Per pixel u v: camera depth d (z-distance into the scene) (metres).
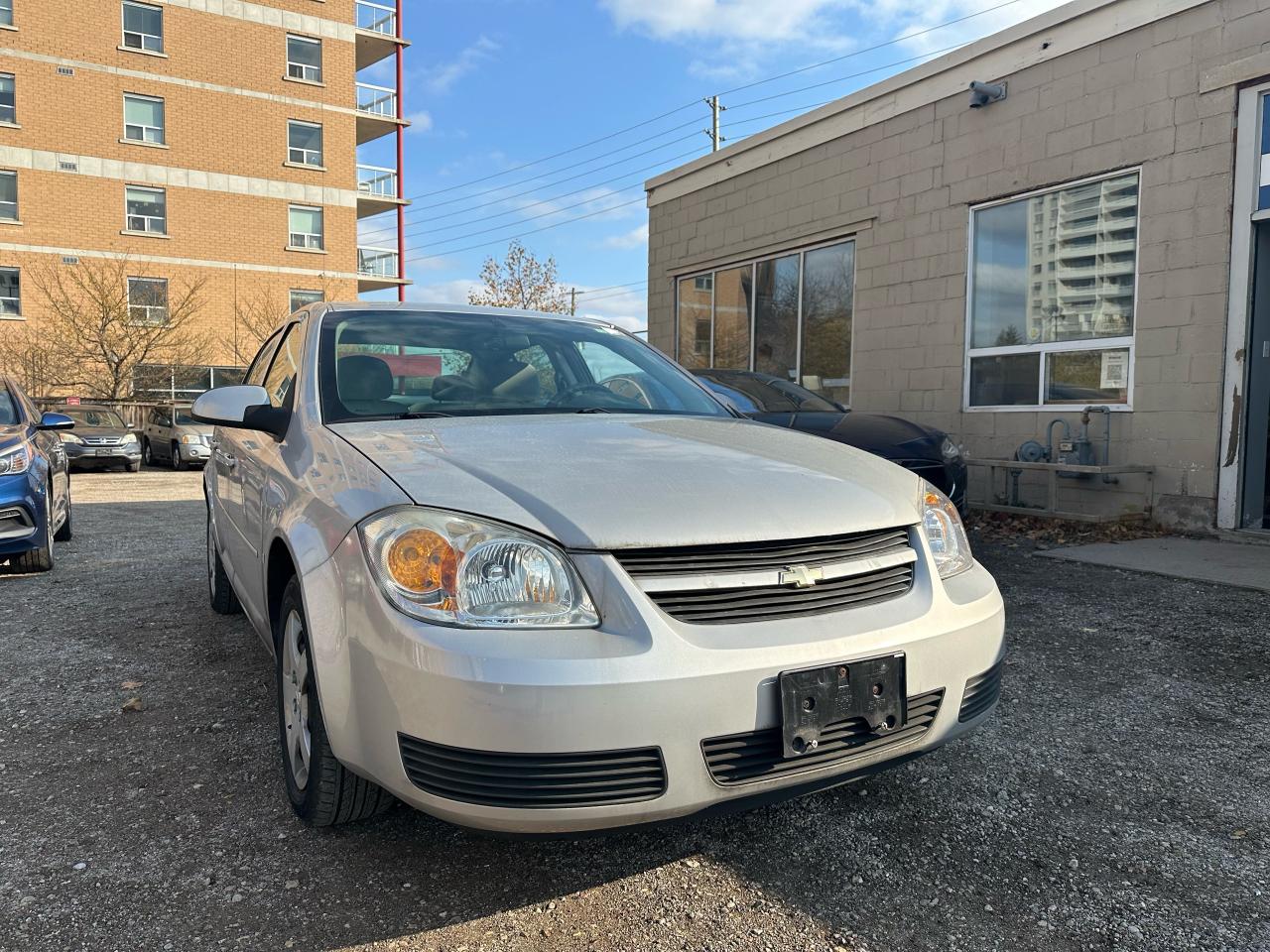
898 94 9.21
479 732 1.85
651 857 2.41
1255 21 6.42
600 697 1.85
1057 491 7.79
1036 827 2.56
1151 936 2.05
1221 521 6.71
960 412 8.73
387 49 31.45
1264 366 6.63
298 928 2.09
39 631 4.62
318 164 29.67
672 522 2.06
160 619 4.85
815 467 2.51
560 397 3.30
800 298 10.73
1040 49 7.84
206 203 27.64
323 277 29.73
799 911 2.16
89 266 25.77
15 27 24.69
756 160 11.09
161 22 26.73
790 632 2.05
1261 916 2.12
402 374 3.16
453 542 1.99
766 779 2.03
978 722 2.43
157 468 19.69
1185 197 6.85
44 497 6.03
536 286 40.84
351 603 2.08
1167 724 3.29
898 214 9.30
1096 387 7.55
